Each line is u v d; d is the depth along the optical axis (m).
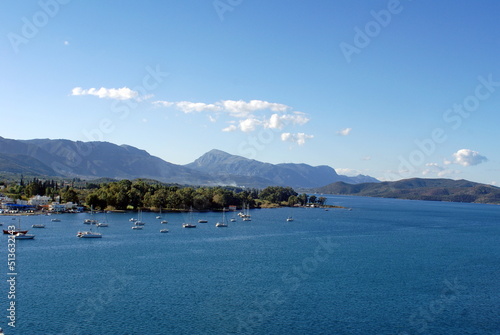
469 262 185.38
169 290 127.44
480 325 104.44
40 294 120.44
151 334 93.62
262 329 97.88
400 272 160.50
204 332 95.44
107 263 165.00
